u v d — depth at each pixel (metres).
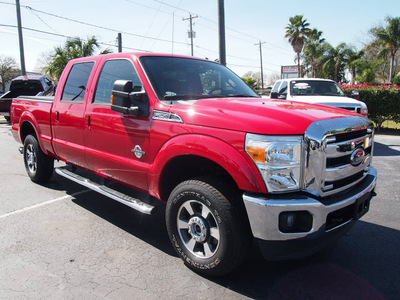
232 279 2.90
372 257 3.28
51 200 4.86
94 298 2.62
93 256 3.28
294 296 2.67
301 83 9.82
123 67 3.70
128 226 4.01
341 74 37.38
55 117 4.62
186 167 3.22
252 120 2.55
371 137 3.18
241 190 2.74
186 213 3.03
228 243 2.63
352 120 2.82
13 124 5.96
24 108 5.50
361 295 2.67
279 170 2.42
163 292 2.71
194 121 2.82
